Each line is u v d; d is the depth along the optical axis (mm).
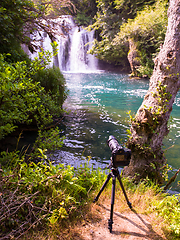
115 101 12867
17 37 8102
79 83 19703
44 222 2566
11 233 2287
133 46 23453
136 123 3928
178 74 3643
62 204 2693
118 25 27188
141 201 3338
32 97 3771
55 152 5852
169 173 4953
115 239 2492
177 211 2990
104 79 22484
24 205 2613
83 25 31281
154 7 23250
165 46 3771
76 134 7301
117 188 3607
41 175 3143
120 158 2713
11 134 6688
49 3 8328
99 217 2889
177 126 8422
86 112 10195
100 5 28266
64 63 31609
